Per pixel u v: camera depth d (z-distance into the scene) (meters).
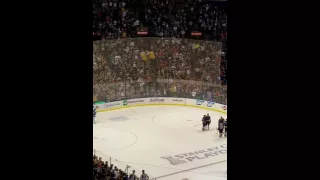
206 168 18.38
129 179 15.47
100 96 29.28
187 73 31.45
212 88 29.84
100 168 15.01
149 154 20.34
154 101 31.53
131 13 34.94
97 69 29.38
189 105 30.95
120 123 26.31
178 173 17.77
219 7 35.84
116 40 30.50
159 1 35.53
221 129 22.94
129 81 30.55
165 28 35.38
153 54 31.62
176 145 21.77
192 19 36.09
